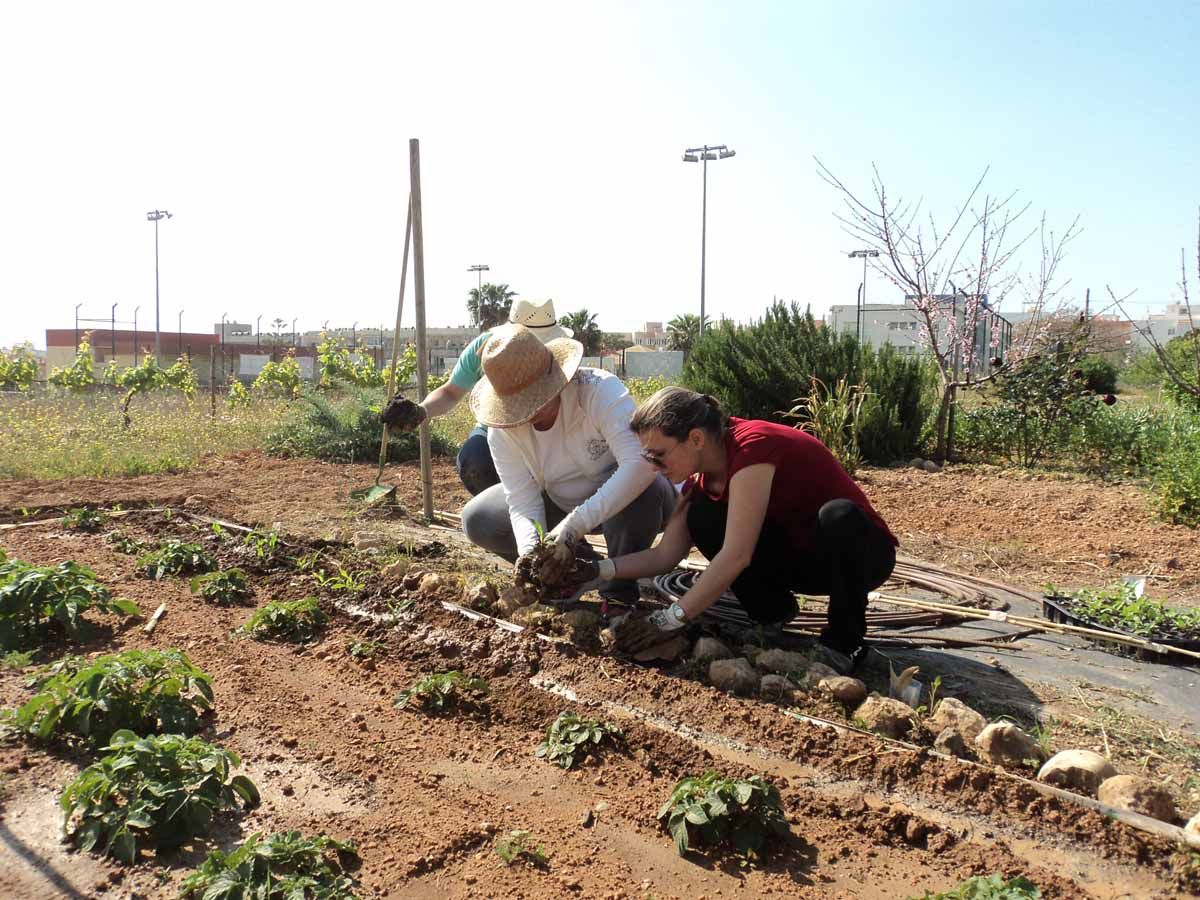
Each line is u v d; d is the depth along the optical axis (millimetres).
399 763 2740
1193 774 2773
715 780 2426
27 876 2092
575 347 4184
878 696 3064
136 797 2279
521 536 4055
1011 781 2553
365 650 3641
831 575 3445
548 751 2803
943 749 2805
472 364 5293
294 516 6434
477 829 2363
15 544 5328
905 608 4520
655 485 4301
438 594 4215
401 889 2104
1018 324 13844
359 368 21141
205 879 2014
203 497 7238
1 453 9531
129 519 6113
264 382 20547
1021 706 3295
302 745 2832
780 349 11234
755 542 3359
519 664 3465
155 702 2789
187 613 4098
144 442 10531
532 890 2115
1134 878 2184
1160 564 5738
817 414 9727
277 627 3869
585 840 2342
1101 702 3363
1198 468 7043
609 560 3797
